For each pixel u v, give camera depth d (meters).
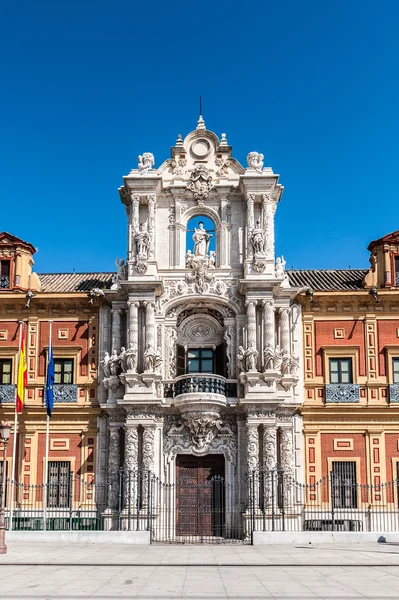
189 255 42.50
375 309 42.56
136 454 39.12
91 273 47.84
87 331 42.66
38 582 20.28
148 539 33.88
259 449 39.25
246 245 41.69
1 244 43.47
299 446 40.69
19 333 42.75
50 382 39.31
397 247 43.09
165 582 20.50
